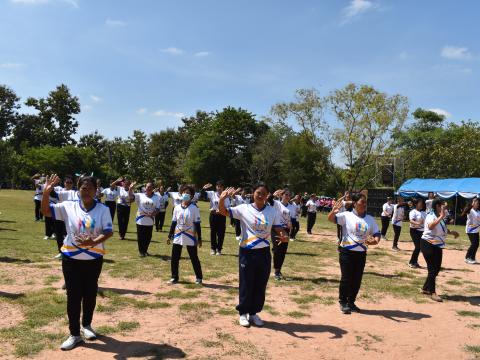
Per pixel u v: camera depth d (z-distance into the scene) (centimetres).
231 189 642
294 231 1666
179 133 7356
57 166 5781
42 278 830
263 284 629
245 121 6028
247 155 6044
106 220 536
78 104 7262
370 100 3925
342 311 713
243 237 632
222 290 819
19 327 570
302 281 934
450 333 637
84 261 522
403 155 4869
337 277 992
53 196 994
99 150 7500
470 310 766
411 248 1602
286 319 664
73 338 520
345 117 3997
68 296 521
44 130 7119
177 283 854
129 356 497
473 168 4322
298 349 545
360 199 714
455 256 1427
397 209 1530
